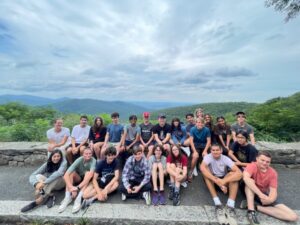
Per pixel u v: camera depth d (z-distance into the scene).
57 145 4.86
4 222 3.21
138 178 3.88
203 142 4.78
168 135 5.00
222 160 3.74
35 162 5.50
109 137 5.37
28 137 7.34
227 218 3.02
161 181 3.79
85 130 5.18
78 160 3.88
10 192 4.06
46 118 11.70
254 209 3.13
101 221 3.11
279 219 3.03
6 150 5.48
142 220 3.07
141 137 5.29
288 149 5.03
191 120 5.35
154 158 4.14
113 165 3.93
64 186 3.90
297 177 4.58
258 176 3.28
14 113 11.79
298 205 3.52
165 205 3.48
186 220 3.04
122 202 3.63
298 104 9.10
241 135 4.01
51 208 3.37
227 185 3.53
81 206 3.34
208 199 3.77
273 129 7.61
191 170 4.47
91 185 3.70
